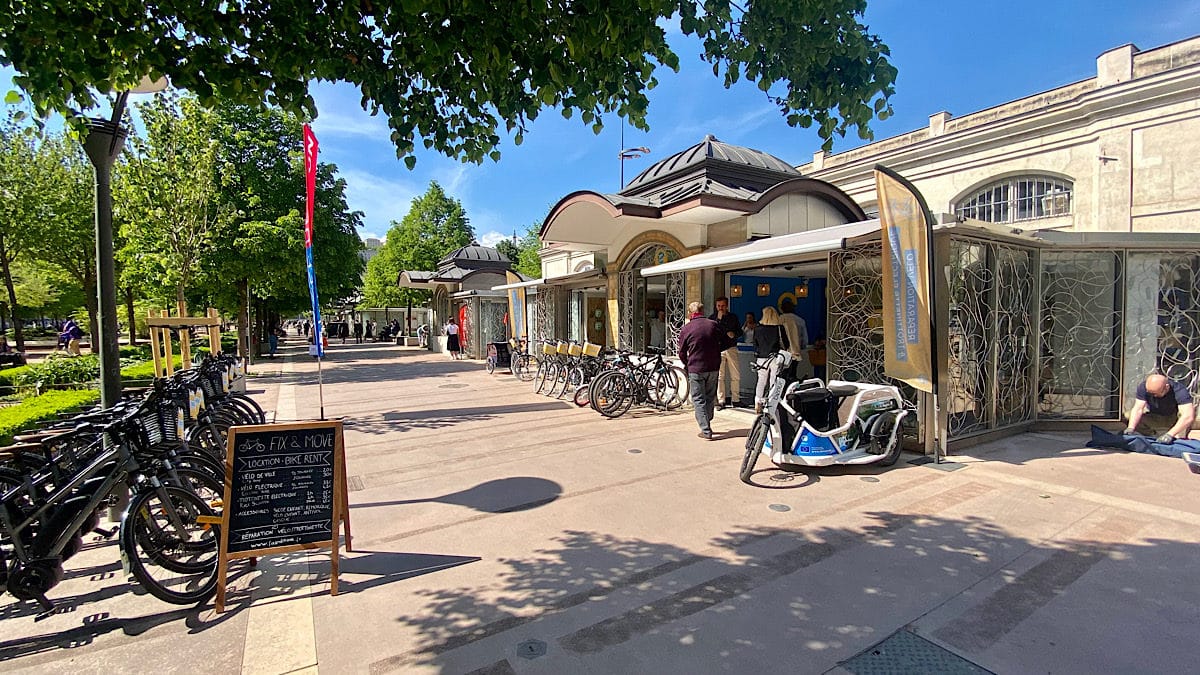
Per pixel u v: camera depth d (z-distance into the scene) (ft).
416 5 9.03
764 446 21.16
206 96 10.57
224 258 61.11
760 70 12.69
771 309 31.30
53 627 10.53
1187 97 39.19
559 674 8.75
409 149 12.70
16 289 98.22
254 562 12.91
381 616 10.64
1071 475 17.98
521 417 30.14
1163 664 8.71
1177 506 15.12
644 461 20.81
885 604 10.59
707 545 13.37
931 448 20.57
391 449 23.53
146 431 12.90
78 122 12.85
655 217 30.99
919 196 18.62
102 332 15.87
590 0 9.66
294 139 72.08
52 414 23.53
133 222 42.42
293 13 10.18
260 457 11.48
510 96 12.20
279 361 76.18
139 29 9.52
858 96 13.07
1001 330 23.29
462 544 13.80
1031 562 12.13
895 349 20.30
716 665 8.89
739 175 35.32
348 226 78.13
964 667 8.73
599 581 11.73
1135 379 24.35
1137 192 41.55
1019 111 49.06
